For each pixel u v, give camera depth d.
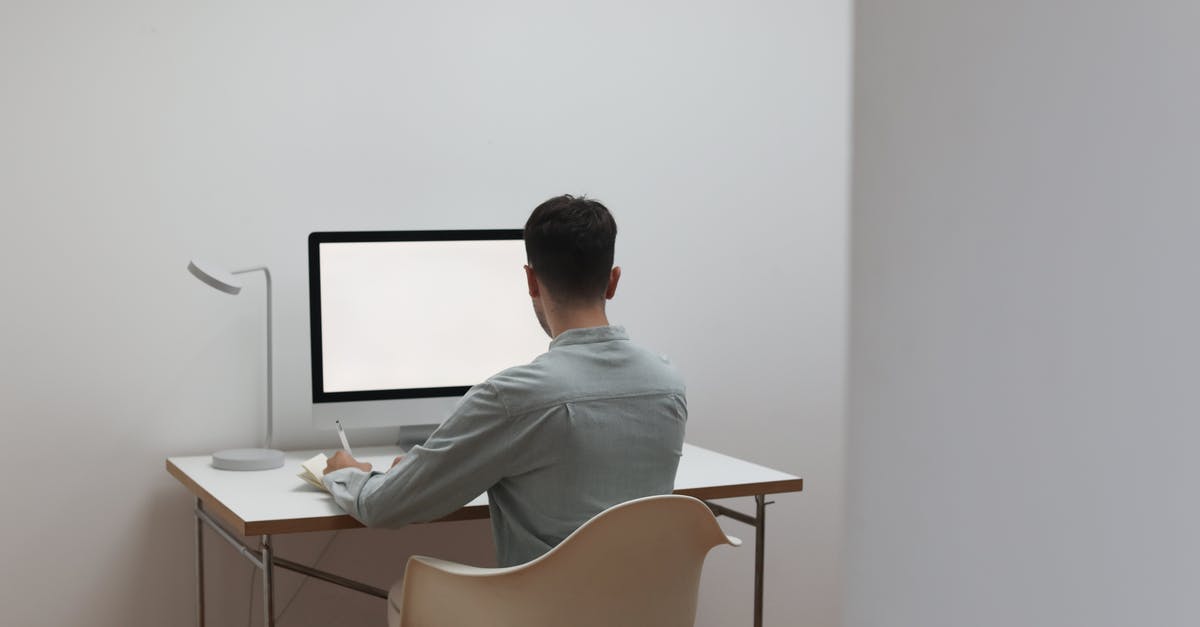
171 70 2.43
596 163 2.80
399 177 2.62
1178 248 0.26
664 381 1.81
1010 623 0.31
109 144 2.39
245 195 2.50
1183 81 0.26
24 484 2.37
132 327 2.43
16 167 2.33
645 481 1.78
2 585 2.37
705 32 2.89
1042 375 0.30
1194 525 0.26
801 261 3.03
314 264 2.36
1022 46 0.30
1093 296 0.28
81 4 2.36
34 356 2.36
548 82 2.75
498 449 1.71
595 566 1.67
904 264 0.35
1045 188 0.30
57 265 2.37
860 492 0.38
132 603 2.47
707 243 2.93
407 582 1.83
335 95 2.56
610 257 1.81
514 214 2.73
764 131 2.97
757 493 2.20
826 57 3.02
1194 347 0.26
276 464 2.33
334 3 2.54
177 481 2.49
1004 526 0.31
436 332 2.46
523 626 1.69
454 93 2.66
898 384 0.36
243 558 2.56
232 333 2.51
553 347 1.79
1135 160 0.27
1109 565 0.28
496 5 2.69
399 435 2.59
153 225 2.43
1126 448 0.28
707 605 3.05
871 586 0.37
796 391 3.05
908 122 0.35
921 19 0.34
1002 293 0.31
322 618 2.64
